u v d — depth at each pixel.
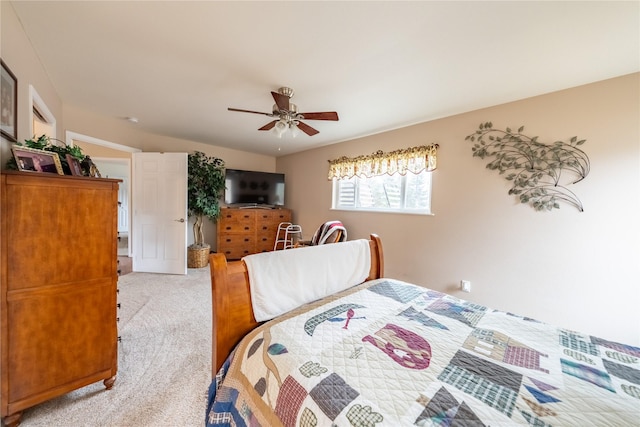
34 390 1.29
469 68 1.92
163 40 1.68
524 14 1.37
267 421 0.84
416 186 3.30
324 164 4.48
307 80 2.15
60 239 1.35
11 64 1.42
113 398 1.45
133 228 3.84
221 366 1.16
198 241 4.38
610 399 0.78
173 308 2.65
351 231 4.04
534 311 2.33
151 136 3.95
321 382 0.82
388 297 1.56
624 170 1.93
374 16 1.42
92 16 1.47
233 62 1.92
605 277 2.01
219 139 4.23
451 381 0.84
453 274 2.85
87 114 3.07
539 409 0.73
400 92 2.33
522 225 2.38
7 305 1.21
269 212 4.82
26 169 1.27
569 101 2.14
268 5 1.36
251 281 1.29
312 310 1.35
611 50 1.65
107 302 1.52
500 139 2.50
